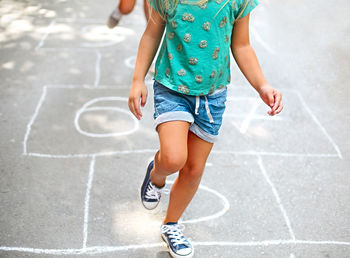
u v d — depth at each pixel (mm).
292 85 5723
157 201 3365
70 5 8039
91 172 3969
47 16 7492
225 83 2834
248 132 4711
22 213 3449
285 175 4090
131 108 2789
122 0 5320
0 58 5973
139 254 3156
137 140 4473
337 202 3803
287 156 4367
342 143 4625
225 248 3258
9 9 7676
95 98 5176
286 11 8266
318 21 7879
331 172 4176
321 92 5598
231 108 5141
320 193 3895
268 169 4156
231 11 2568
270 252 3246
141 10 7938
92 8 7957
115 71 5840
